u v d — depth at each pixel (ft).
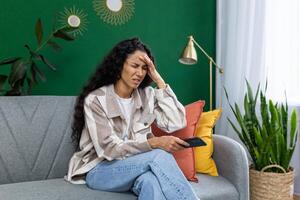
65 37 6.32
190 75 8.73
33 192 4.61
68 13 7.13
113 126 5.19
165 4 8.21
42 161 5.57
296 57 7.61
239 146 5.58
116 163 4.76
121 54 5.38
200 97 8.90
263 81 7.89
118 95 5.53
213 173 5.87
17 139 5.42
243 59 8.13
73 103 6.05
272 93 7.89
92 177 4.92
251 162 7.30
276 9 7.75
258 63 7.88
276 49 7.81
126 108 5.51
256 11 7.86
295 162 7.88
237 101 8.21
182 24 8.48
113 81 5.50
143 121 5.49
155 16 8.12
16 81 5.78
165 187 4.25
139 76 5.36
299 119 7.68
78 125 5.46
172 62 8.45
